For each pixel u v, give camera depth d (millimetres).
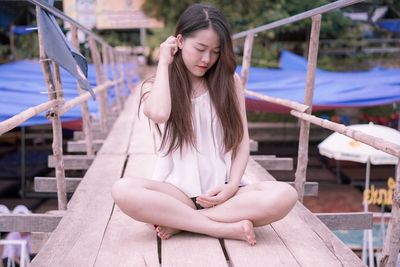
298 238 2275
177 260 2025
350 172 11164
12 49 15305
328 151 6457
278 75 10180
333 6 2475
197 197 2289
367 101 8656
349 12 14023
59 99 3295
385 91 8766
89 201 2807
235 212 2221
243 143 2363
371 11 13945
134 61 16562
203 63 2170
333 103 8602
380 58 14320
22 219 2740
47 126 13211
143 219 2178
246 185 2387
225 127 2305
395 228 1921
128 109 7961
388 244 1947
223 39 2139
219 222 2229
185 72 2275
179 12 15641
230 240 2234
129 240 2236
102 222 2461
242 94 2387
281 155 12297
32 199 9594
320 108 9359
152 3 15719
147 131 5523
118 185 2178
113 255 2074
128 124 6145
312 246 2184
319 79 9734
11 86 8180
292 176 10797
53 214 2803
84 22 16172
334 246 2188
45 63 3199
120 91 9703
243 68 5297
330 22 13891
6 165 11406
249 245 2184
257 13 14312
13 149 12797
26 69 9789
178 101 2256
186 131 2270
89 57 14906
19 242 5766
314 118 3037
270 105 8930
